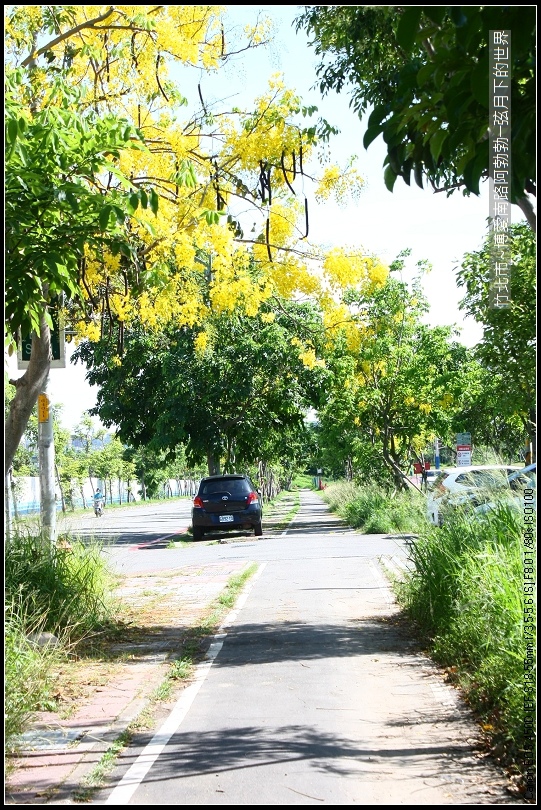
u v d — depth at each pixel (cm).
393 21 716
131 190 739
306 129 1011
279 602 1334
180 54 1002
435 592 995
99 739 636
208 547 2616
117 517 5981
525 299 1223
